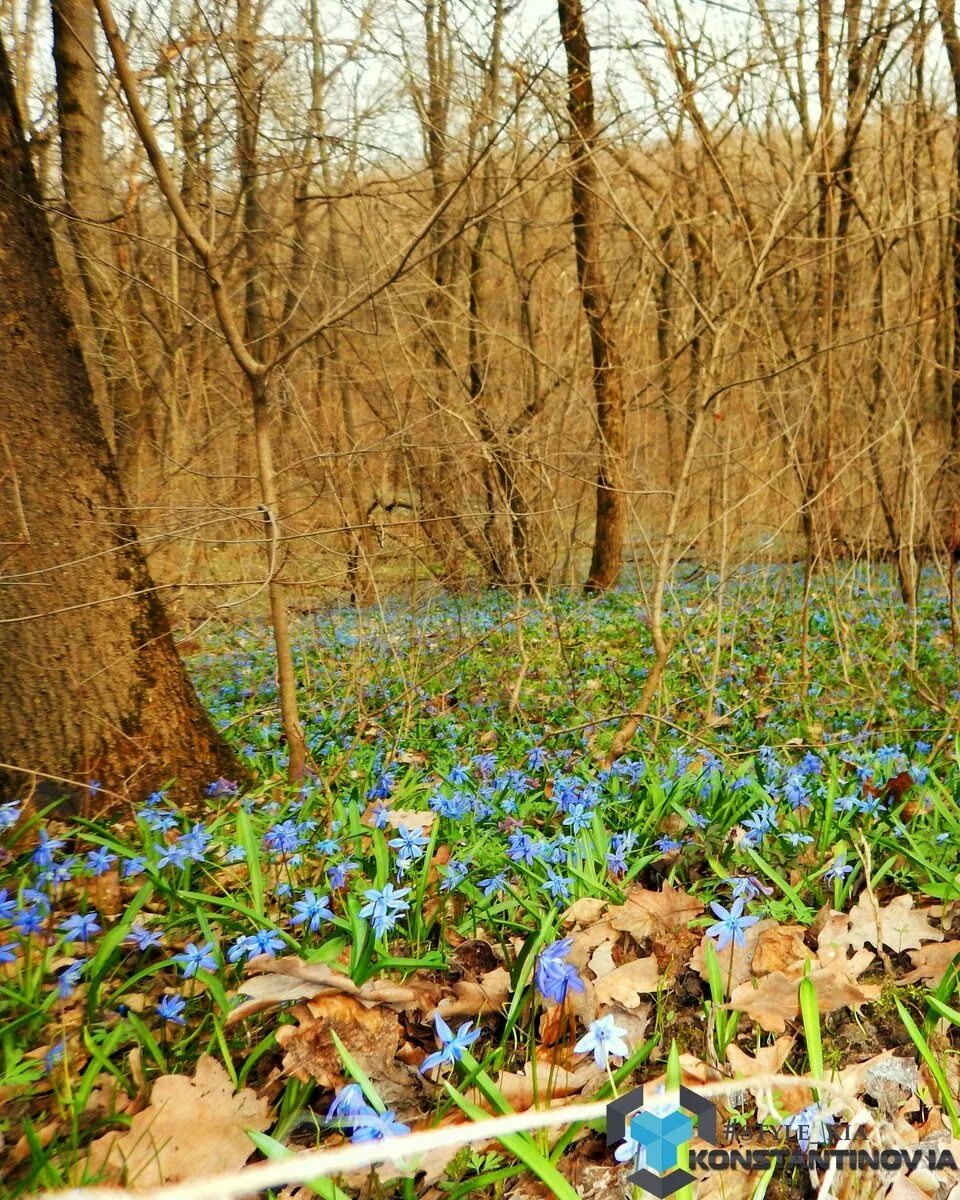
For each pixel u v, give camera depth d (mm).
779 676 6633
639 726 5414
